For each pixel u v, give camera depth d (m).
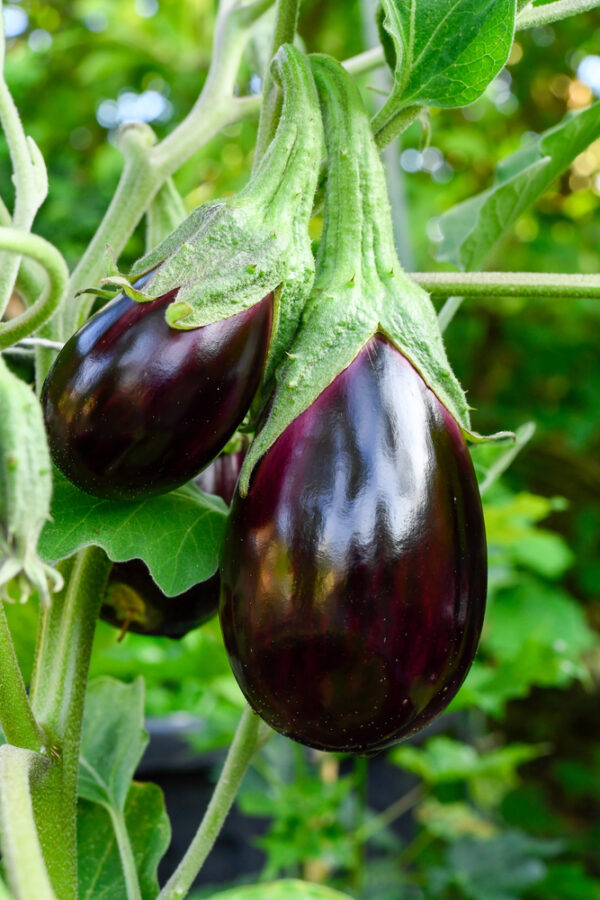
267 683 0.59
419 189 2.48
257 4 0.75
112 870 0.73
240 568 0.59
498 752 1.66
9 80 2.29
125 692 0.79
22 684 0.62
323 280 0.61
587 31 2.70
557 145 0.76
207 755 1.48
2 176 1.70
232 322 0.59
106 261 0.60
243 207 0.60
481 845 1.75
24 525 0.53
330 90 0.62
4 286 0.63
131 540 0.62
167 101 2.44
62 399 0.59
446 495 0.59
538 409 2.80
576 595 3.17
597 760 3.01
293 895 0.63
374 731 0.59
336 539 0.58
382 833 1.71
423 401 0.60
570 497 3.01
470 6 0.62
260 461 0.60
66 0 2.55
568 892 1.93
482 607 0.61
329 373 0.60
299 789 1.33
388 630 0.58
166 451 0.59
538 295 0.66
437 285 0.65
